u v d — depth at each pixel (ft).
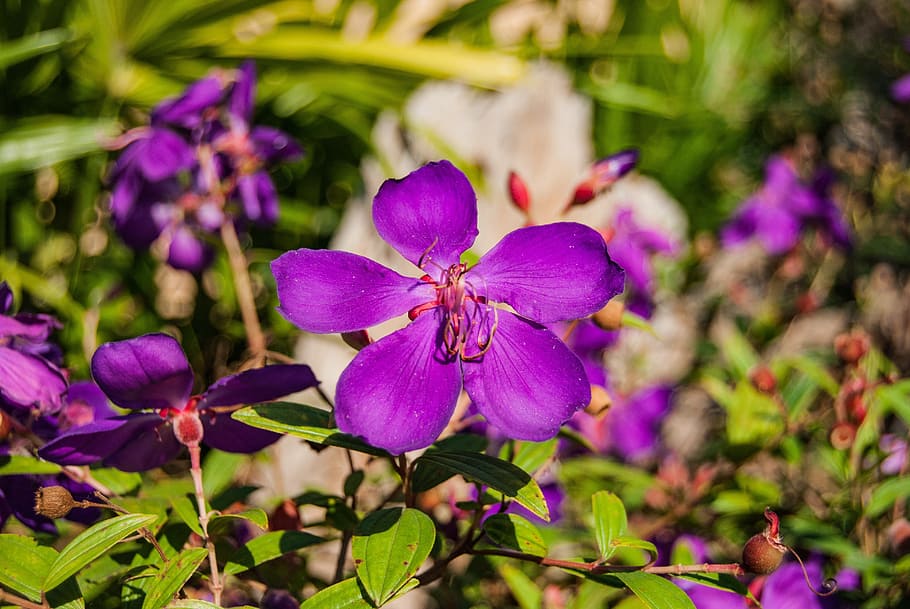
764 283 3.22
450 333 1.29
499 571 1.78
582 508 2.05
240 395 1.33
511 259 1.31
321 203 3.28
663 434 2.77
